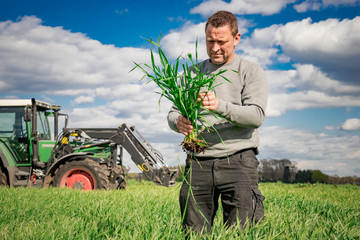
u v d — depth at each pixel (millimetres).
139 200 5180
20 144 10305
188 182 2404
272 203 5230
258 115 2145
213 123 2322
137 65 2115
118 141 10297
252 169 2309
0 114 10281
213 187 2348
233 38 2295
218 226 2512
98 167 9570
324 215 4242
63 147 10297
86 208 4285
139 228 2736
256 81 2295
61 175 9703
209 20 2293
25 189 7945
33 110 9945
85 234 2857
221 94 2365
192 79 2146
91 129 10602
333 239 2428
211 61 2482
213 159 2336
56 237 2738
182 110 2207
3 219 3715
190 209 2396
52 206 4672
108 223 3289
